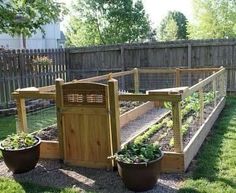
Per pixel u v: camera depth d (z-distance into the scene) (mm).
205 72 9547
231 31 24812
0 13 5645
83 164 4535
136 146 4004
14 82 9594
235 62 10133
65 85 4441
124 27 21203
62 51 11859
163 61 10969
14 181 4145
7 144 4391
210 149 5098
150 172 3660
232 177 4023
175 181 3980
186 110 6680
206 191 3643
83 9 21094
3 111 8641
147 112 8070
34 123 6824
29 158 4363
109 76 7824
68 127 4539
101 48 11688
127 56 11398
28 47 17578
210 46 10352
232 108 8352
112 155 4312
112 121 4266
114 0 20656
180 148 4238
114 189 3826
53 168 4543
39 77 10602
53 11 6305
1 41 15805
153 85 11070
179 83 8969
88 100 4340
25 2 5613
